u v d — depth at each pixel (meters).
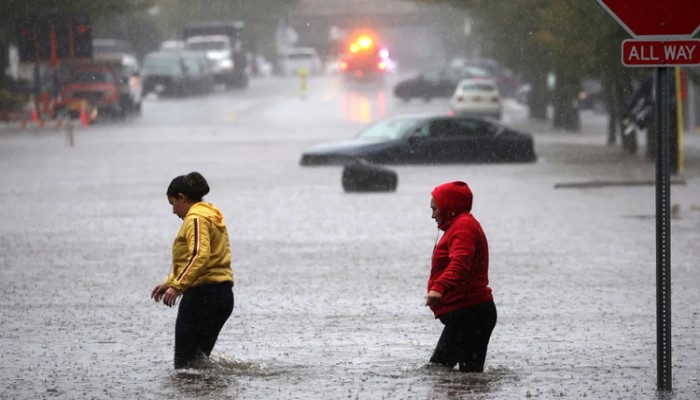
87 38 165.38
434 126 98.19
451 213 24.75
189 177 25.86
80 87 162.38
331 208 66.44
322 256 48.09
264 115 169.38
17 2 157.12
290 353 29.03
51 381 25.47
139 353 29.05
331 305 36.84
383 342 30.66
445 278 24.25
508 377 25.56
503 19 111.06
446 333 26.19
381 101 199.38
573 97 145.75
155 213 63.81
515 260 46.81
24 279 42.16
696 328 32.53
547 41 98.69
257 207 66.88
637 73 97.56
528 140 99.56
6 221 60.41
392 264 45.91
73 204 68.44
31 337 31.48
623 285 40.69
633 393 23.95
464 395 23.56
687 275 42.91
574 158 104.44
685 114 144.88
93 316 34.84
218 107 186.75
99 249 50.19
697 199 70.75
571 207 66.44
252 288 40.19
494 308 25.16
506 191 75.81
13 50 186.50
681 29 23.55
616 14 23.70
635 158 103.56
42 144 120.75
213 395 23.81
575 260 46.75
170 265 45.69
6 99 160.25
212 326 26.02
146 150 112.44
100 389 24.52
